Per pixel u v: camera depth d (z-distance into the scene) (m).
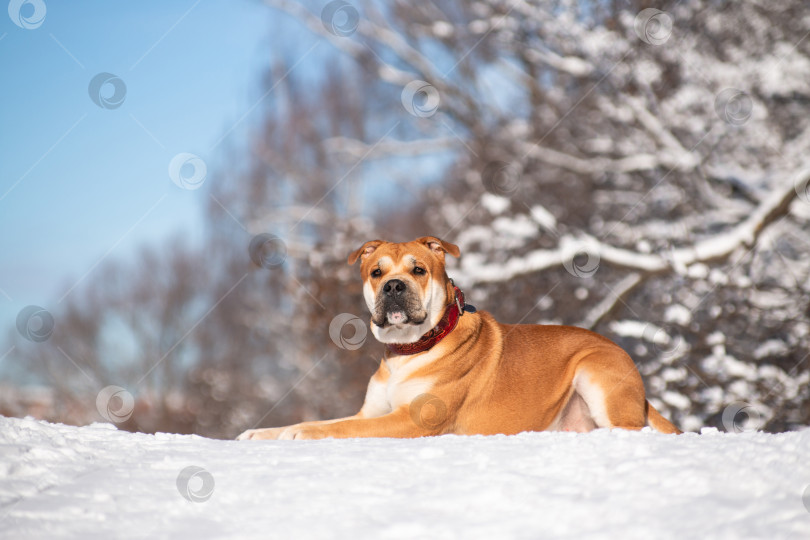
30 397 24.45
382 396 5.62
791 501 2.29
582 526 2.25
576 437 3.63
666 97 13.52
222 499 2.61
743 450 2.84
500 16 15.44
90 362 24.52
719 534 2.10
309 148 23.45
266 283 20.38
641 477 2.64
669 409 10.58
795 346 10.97
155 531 2.29
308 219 21.67
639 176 14.41
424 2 18.78
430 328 5.42
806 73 12.71
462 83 18.28
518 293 11.80
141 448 3.45
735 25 13.39
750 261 10.95
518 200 13.00
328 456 3.27
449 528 2.27
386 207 22.47
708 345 10.56
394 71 19.91
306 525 2.34
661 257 10.41
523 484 2.66
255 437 5.00
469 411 5.54
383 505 2.52
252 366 22.34
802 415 10.58
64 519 2.37
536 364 5.71
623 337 11.97
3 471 2.81
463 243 12.79
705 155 12.98
